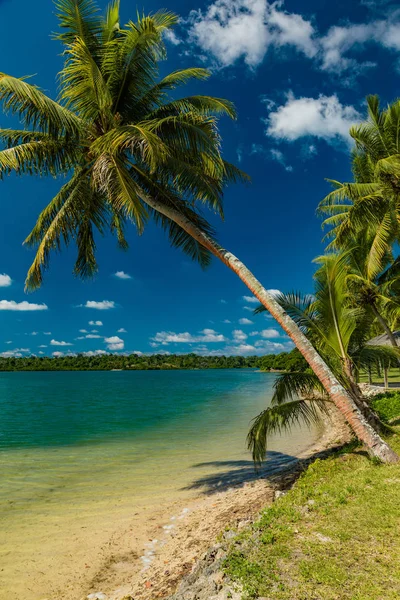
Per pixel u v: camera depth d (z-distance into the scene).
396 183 13.94
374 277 18.77
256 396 42.44
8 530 7.35
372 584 3.79
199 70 10.64
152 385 69.88
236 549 4.85
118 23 10.84
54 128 9.91
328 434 16.50
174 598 4.20
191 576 4.64
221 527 7.04
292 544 4.75
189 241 12.46
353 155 17.45
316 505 6.03
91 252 13.09
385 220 14.99
